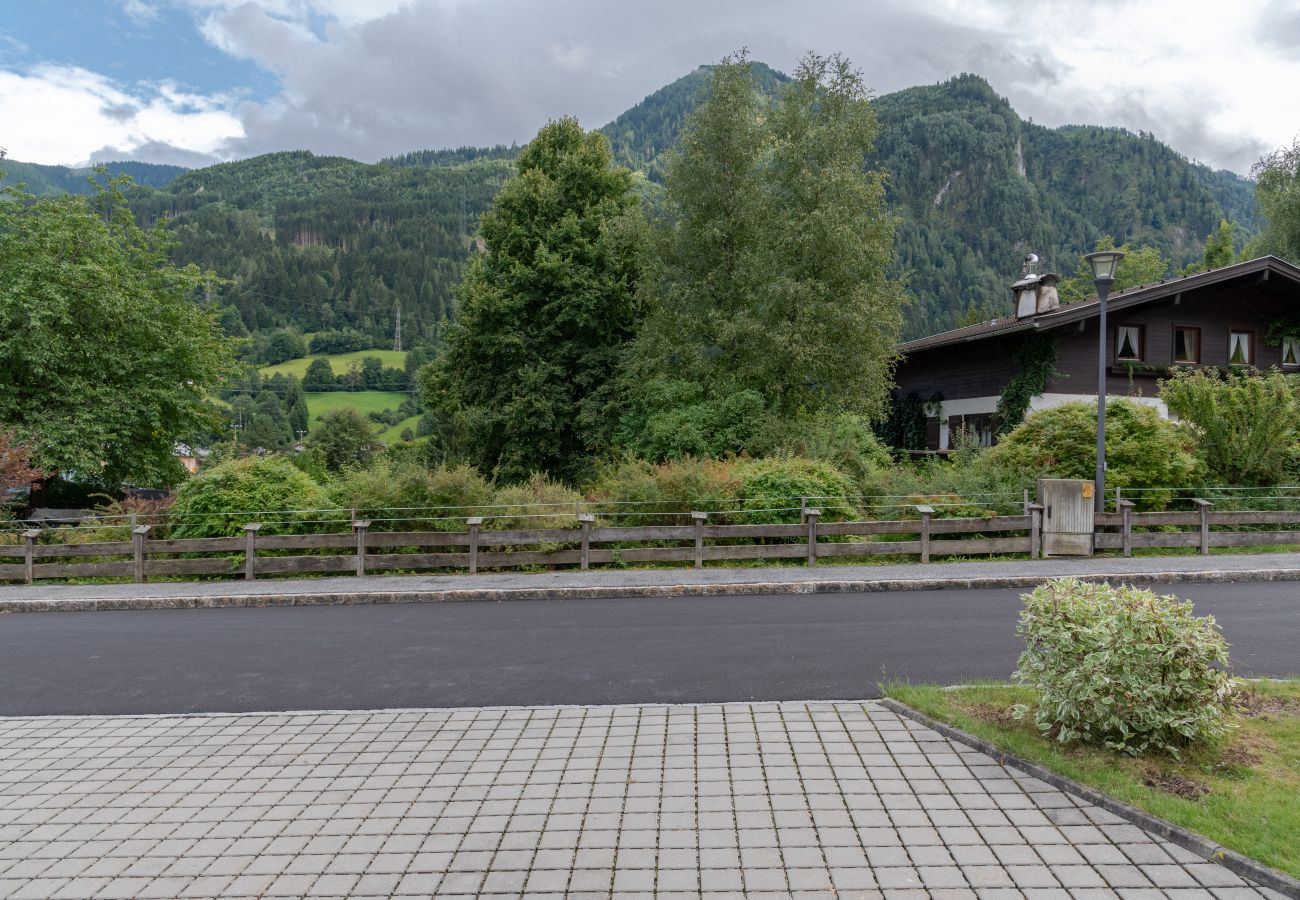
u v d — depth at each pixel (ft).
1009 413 79.51
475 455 105.19
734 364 85.92
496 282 99.60
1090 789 15.69
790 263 79.82
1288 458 55.06
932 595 37.52
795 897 12.51
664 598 38.32
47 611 39.37
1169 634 16.84
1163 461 52.03
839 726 19.99
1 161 82.69
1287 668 24.26
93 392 79.41
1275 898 12.24
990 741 18.22
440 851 14.25
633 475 53.57
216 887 13.35
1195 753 17.06
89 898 13.16
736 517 48.96
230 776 18.06
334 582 43.11
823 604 35.86
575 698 23.18
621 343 98.73
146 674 27.25
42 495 86.74
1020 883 12.78
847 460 59.67
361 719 21.63
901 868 13.30
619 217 92.48
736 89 85.10
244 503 48.78
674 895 12.62
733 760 17.99
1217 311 83.41
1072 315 73.51
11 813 16.44
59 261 81.15
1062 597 18.20
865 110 84.74
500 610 36.58
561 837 14.64
